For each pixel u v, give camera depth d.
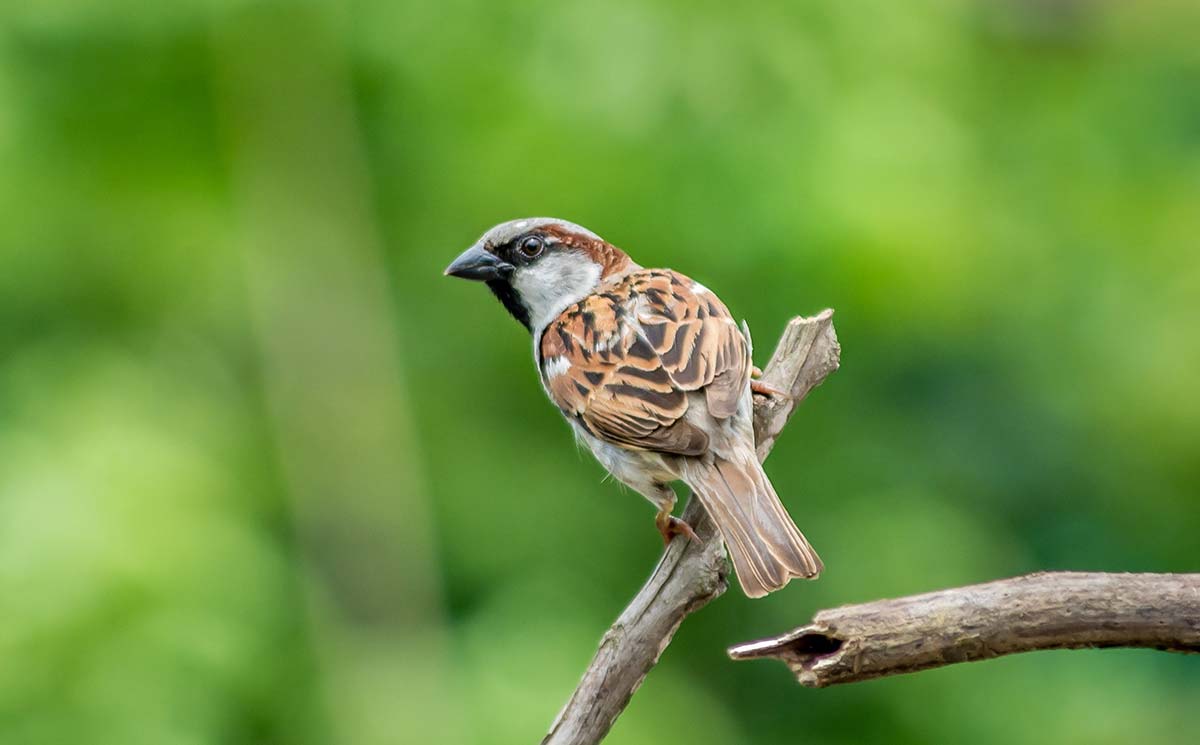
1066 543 13.55
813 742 12.23
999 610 5.20
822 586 12.15
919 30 11.98
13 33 11.05
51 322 11.52
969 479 13.27
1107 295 13.67
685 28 11.13
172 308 11.79
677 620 5.80
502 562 11.83
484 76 11.23
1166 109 14.85
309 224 11.73
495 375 12.21
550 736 5.71
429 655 11.02
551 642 10.84
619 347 7.50
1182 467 13.55
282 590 10.24
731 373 7.05
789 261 11.27
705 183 11.16
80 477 9.66
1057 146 14.41
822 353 6.92
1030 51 15.14
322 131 11.66
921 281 11.44
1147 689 12.71
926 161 11.58
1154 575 5.26
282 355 11.68
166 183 11.74
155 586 9.34
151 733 9.01
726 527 6.51
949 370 13.46
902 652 5.17
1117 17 15.29
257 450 11.62
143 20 11.09
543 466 12.17
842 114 11.45
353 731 10.26
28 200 11.16
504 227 8.72
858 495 12.52
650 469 7.29
